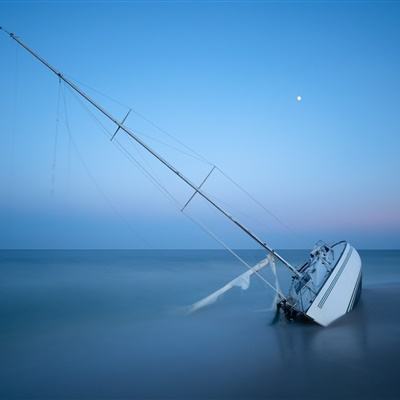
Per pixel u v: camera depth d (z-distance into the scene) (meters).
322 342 15.23
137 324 20.30
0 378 12.34
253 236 19.12
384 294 27.47
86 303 27.81
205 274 54.56
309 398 10.22
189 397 10.60
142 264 84.38
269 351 14.38
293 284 20.41
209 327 19.17
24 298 30.36
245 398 10.39
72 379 12.20
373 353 13.68
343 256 22.06
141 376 12.30
